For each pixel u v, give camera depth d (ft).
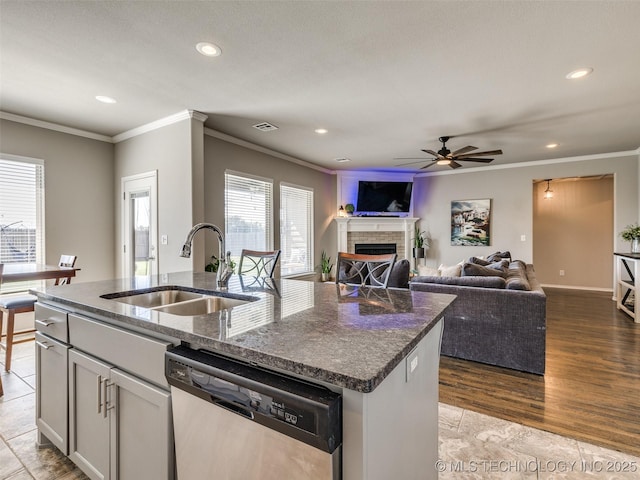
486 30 7.23
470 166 21.91
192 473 3.53
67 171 13.65
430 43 7.73
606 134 14.87
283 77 9.45
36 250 12.78
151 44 7.77
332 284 7.07
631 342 11.43
